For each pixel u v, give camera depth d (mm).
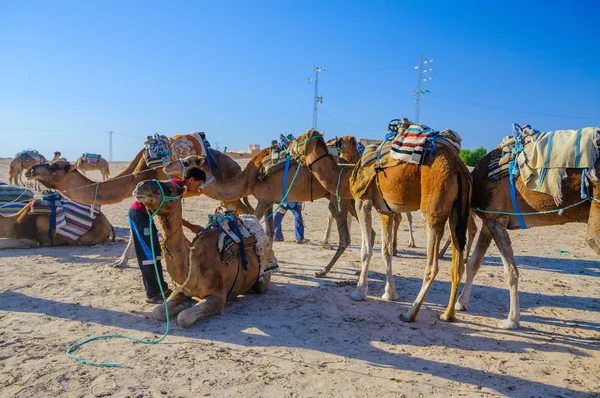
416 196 6426
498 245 6395
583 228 16688
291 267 9578
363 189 7199
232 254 6570
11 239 10547
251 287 7492
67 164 8398
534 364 5246
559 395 4578
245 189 9203
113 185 8555
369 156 7094
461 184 5977
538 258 11289
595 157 5477
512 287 6375
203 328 6043
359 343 5711
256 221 7547
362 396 4449
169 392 4422
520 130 6199
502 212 6230
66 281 8008
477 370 5066
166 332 5680
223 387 4543
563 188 5605
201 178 6602
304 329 6102
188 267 6051
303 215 18750
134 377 4691
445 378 4859
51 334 5742
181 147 8992
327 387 4602
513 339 5980
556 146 5684
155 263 6066
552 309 7258
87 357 5125
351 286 8258
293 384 4641
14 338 5586
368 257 7398
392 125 7000
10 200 11844
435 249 6277
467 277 7109
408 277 9023
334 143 9008
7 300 6980
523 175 5867
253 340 5699
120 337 5691
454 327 6352
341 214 8836
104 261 9531
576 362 5332
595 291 8352
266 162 9016
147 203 5590
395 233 11023
